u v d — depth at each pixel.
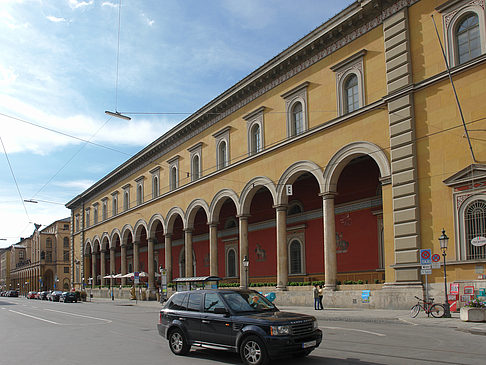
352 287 24.78
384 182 23.23
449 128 20.58
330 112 27.02
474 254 19.25
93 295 64.12
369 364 9.68
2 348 13.80
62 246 106.19
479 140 19.45
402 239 21.84
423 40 22.12
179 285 35.94
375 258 29.41
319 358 10.54
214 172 37.41
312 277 33.88
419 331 15.07
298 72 29.70
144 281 59.47
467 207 19.59
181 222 53.00
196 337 11.27
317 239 33.97
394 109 22.84
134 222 52.94
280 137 30.81
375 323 18.11
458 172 19.86
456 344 12.15
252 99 34.00
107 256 73.50
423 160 21.52
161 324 12.32
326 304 25.70
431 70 21.62
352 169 31.70
